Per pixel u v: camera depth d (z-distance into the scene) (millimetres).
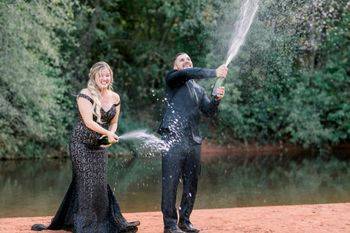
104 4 27359
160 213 11078
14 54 19578
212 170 22719
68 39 23922
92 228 8695
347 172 22469
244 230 9508
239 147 28688
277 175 21453
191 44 27078
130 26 28531
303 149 29406
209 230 9500
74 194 8992
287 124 29312
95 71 8664
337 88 29406
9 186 17844
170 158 8953
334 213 10922
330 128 29438
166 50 28125
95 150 8680
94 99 8578
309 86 29016
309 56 27359
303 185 18672
